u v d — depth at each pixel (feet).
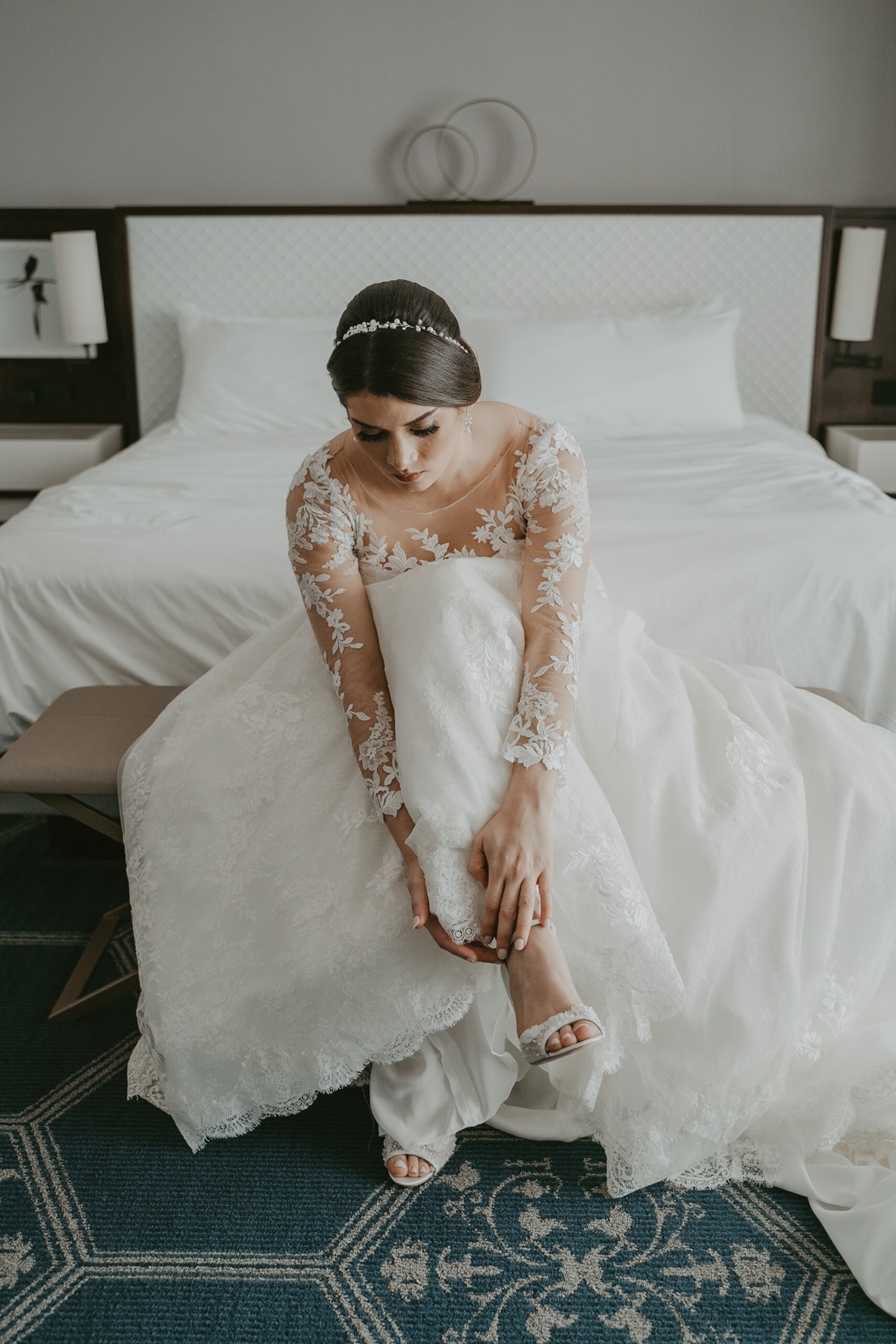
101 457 13.43
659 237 13.26
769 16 12.86
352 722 4.91
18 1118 5.23
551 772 4.39
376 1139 5.09
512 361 12.15
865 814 5.01
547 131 13.37
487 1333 4.09
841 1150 4.82
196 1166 4.92
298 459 10.59
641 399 12.03
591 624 5.24
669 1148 4.60
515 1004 4.05
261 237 13.42
